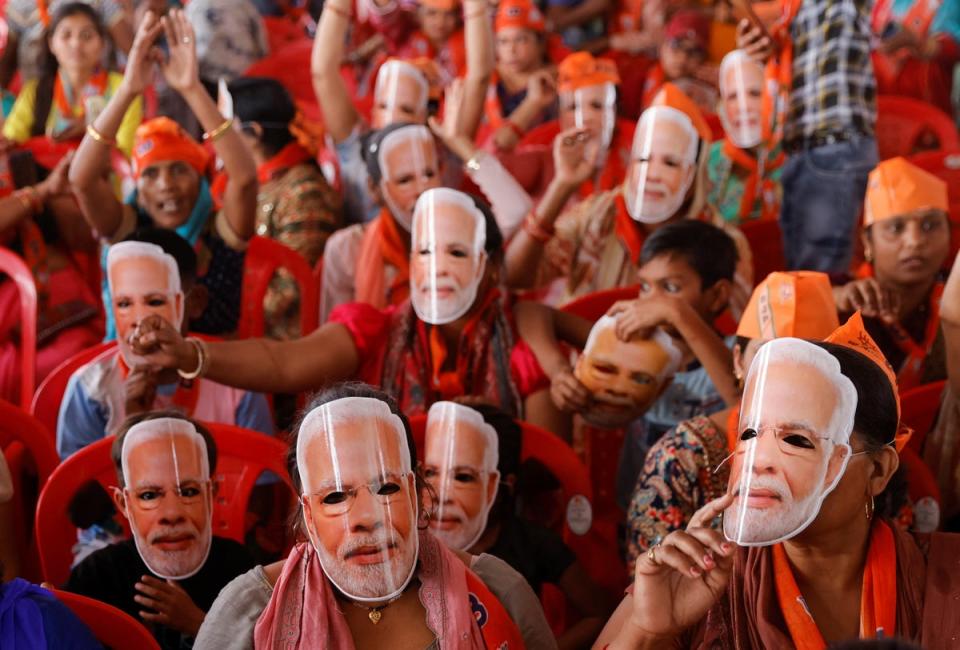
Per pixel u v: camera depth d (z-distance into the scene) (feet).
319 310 13.53
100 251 14.66
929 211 11.25
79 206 14.16
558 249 13.30
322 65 15.72
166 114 19.13
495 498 9.45
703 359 10.06
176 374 11.11
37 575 10.98
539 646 7.18
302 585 6.81
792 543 6.97
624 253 13.17
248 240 13.06
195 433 9.09
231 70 19.80
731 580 7.06
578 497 10.21
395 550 6.64
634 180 12.57
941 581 6.93
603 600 9.65
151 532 8.95
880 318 11.14
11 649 7.39
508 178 13.64
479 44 14.08
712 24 20.49
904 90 20.20
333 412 6.72
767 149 15.03
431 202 10.51
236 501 10.06
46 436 10.74
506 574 7.27
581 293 13.35
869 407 6.76
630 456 10.90
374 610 6.80
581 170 12.62
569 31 23.17
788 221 14.60
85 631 7.67
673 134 12.37
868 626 6.88
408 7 21.30
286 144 15.08
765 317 8.77
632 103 21.75
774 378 6.76
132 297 10.78
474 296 10.57
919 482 9.80
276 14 24.03
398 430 6.79
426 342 10.80
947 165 15.14
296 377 10.41
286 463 6.95
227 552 9.38
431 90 14.99
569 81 15.53
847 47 14.24
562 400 10.46
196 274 12.03
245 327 13.00
